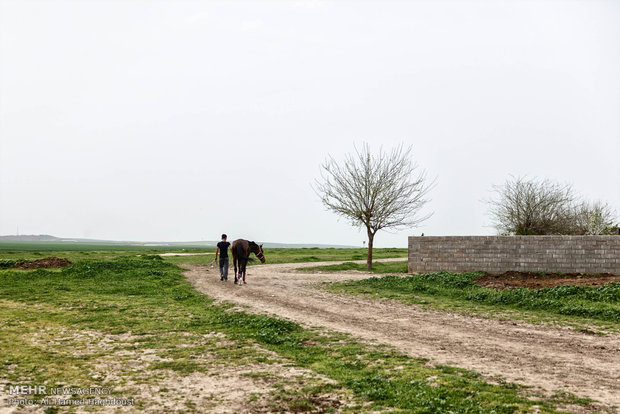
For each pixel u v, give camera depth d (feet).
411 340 37.09
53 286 67.77
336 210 107.76
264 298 59.72
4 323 42.68
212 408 22.75
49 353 32.76
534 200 142.41
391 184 106.22
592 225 150.00
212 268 103.71
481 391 24.07
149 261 99.60
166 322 44.50
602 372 28.07
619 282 60.70
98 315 47.32
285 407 22.76
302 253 182.50
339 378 27.02
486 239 86.17
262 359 31.50
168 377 27.71
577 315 48.21
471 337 38.37
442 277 73.56
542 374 27.48
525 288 61.41
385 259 148.36
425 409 21.62
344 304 56.03
